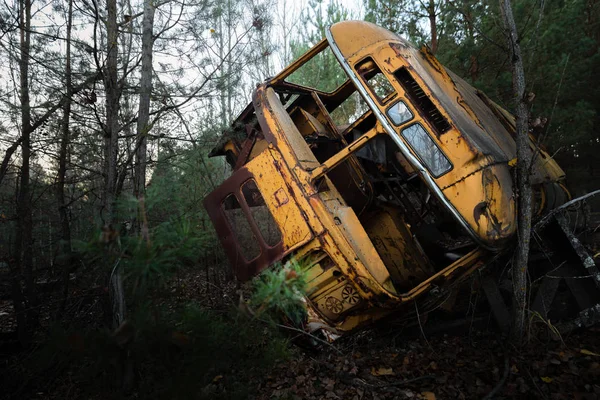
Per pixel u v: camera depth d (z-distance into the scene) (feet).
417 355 12.14
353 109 34.35
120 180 12.64
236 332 4.61
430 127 11.33
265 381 10.97
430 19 27.61
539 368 10.39
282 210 12.00
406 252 14.52
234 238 12.89
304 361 12.22
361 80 12.26
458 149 11.02
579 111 25.81
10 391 8.06
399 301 11.27
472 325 13.12
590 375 9.92
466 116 12.88
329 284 11.61
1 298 19.13
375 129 11.87
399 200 15.89
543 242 13.98
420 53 14.43
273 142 12.52
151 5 13.25
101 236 3.54
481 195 10.71
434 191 11.16
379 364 11.92
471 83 25.81
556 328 11.96
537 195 14.70
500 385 9.51
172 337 3.60
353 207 14.93
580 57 26.05
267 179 12.41
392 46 12.40
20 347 13.46
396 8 28.68
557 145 26.25
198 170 15.53
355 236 12.00
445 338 13.16
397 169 15.94
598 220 20.47
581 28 27.40
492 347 12.01
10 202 15.01
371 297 11.01
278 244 12.05
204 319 4.09
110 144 12.05
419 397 9.80
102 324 12.11
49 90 12.75
